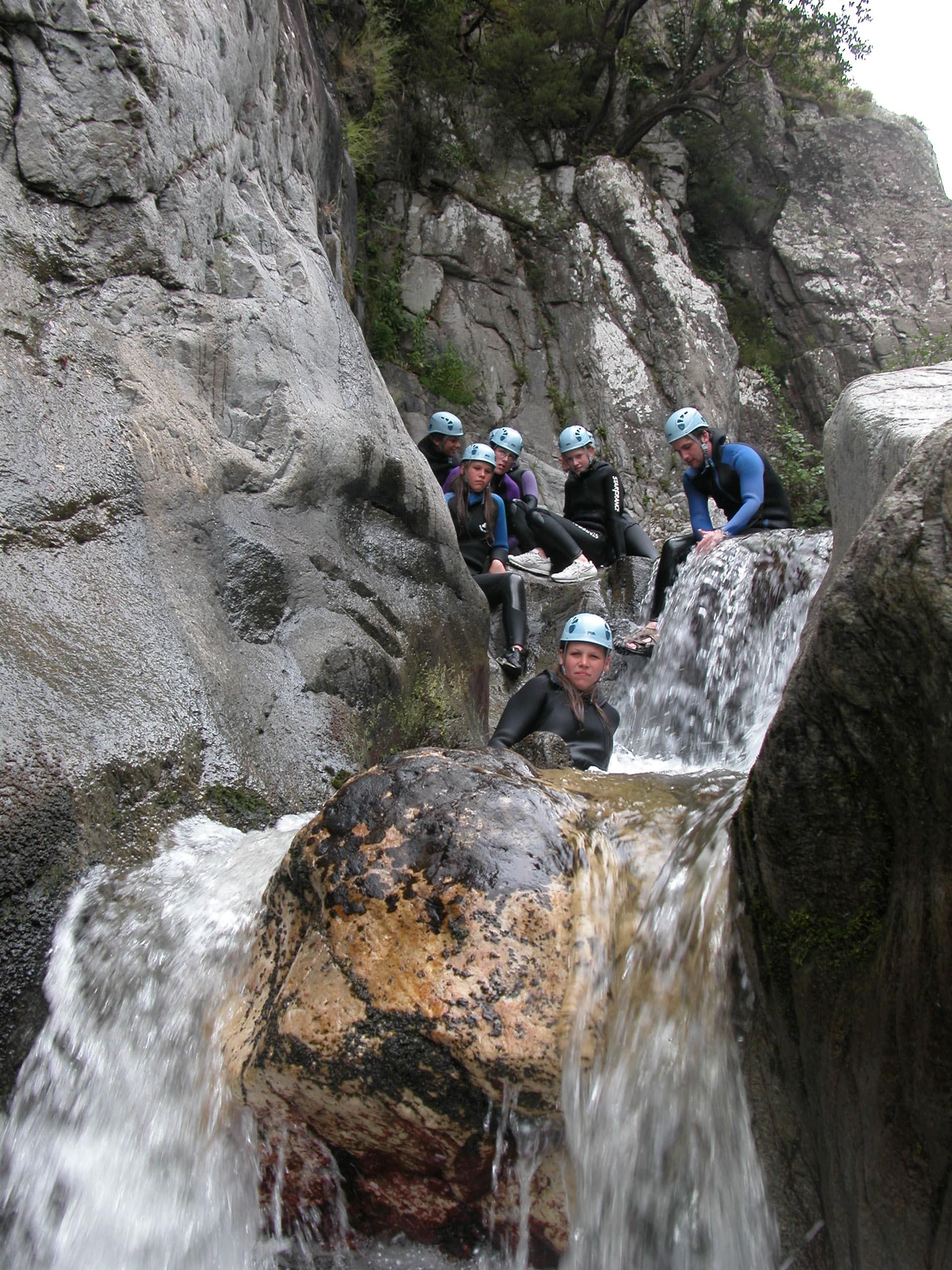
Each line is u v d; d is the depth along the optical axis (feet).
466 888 7.48
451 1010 7.04
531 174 53.36
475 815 7.87
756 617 22.11
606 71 57.00
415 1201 7.60
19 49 12.55
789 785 6.18
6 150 12.49
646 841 8.30
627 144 56.24
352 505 16.38
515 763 8.77
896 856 5.72
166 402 13.26
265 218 16.61
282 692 12.98
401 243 50.14
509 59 52.75
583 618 15.57
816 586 20.98
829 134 64.18
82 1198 7.95
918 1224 5.50
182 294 14.24
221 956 8.38
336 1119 7.29
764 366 59.77
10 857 8.53
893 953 5.61
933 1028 5.27
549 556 30.37
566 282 51.67
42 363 11.93
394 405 18.65
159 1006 8.31
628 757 23.12
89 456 11.78
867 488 12.66
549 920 7.43
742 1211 6.80
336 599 14.82
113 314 13.19
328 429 15.62
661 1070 7.21
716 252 62.54
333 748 13.14
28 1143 8.13
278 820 11.24
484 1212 7.50
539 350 51.08
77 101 12.97
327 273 18.33
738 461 25.09
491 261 51.13
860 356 60.29
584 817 8.41
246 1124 7.70
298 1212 7.86
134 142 13.41
